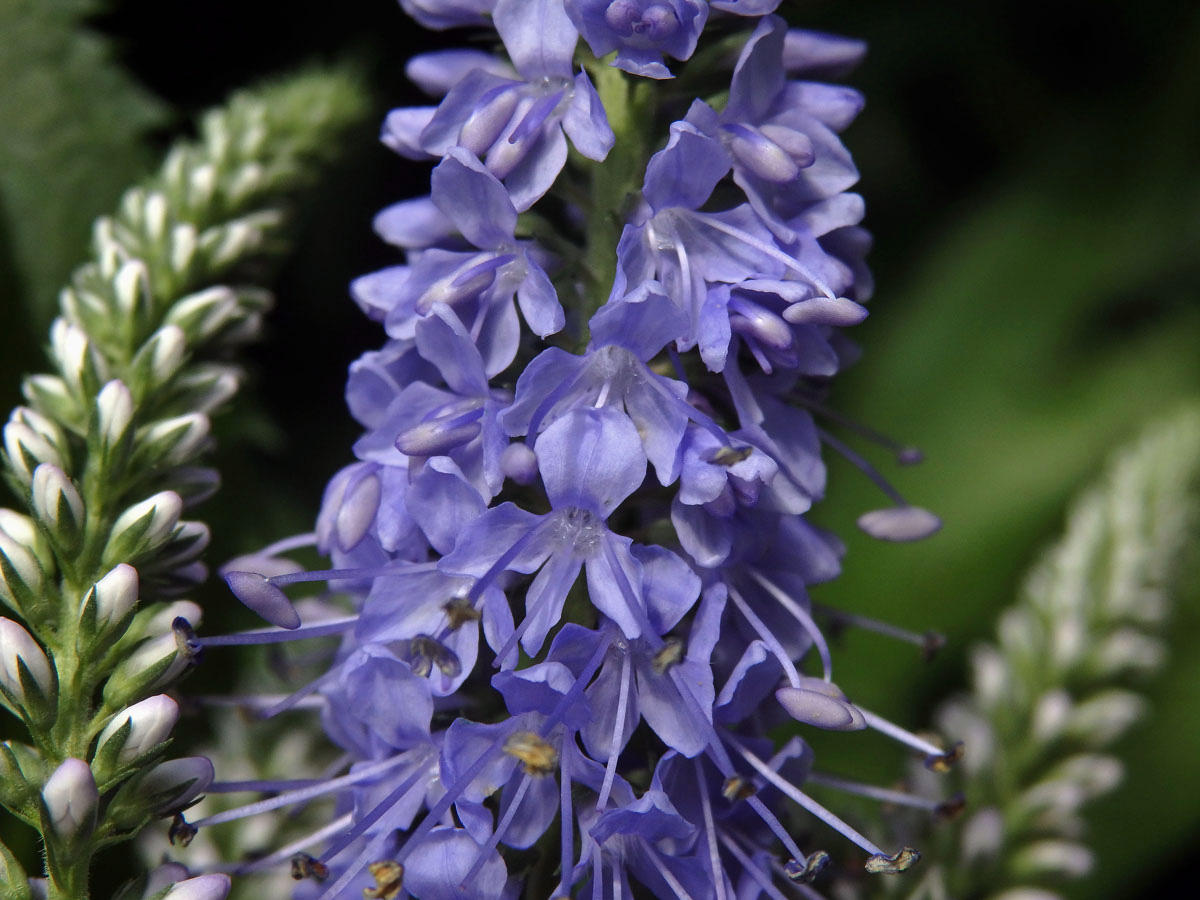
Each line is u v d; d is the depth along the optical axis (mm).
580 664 107
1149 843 148
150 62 192
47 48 138
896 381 186
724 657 110
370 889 104
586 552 107
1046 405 181
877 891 122
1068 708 130
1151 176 199
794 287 108
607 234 112
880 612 164
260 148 132
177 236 124
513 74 114
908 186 211
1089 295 190
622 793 107
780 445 111
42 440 113
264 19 194
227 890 107
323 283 193
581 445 106
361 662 107
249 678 133
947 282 193
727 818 110
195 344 122
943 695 160
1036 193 200
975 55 209
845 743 151
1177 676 152
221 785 110
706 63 112
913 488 175
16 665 107
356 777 109
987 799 129
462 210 109
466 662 107
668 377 110
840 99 112
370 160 192
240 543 137
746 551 110
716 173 108
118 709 108
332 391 191
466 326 110
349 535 109
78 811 105
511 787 107
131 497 114
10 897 106
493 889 105
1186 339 184
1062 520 170
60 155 137
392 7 197
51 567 111
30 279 135
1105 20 209
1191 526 139
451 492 107
